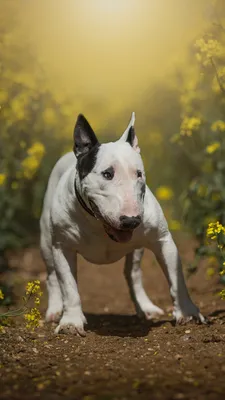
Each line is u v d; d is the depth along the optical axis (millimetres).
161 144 10008
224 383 4156
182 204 9164
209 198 8016
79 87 10070
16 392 4098
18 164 8742
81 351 5098
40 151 8391
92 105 10117
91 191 5141
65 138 9547
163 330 5789
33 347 5207
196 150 8828
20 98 8523
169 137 9781
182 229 9203
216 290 7500
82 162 5277
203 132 8266
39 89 8891
